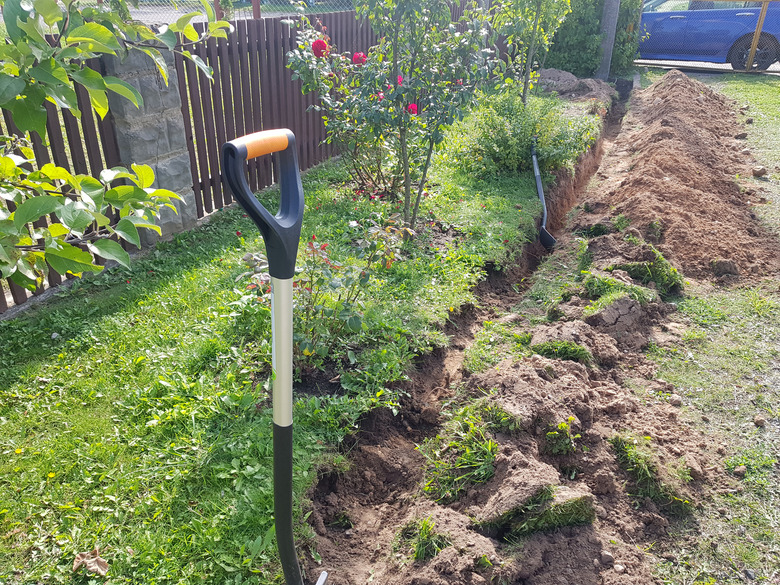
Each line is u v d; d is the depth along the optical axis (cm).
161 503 272
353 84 595
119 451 299
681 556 265
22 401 333
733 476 308
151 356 369
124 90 198
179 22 234
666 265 491
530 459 288
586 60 1370
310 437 315
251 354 367
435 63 532
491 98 831
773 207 634
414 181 627
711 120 950
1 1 173
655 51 1459
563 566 250
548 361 371
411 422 356
